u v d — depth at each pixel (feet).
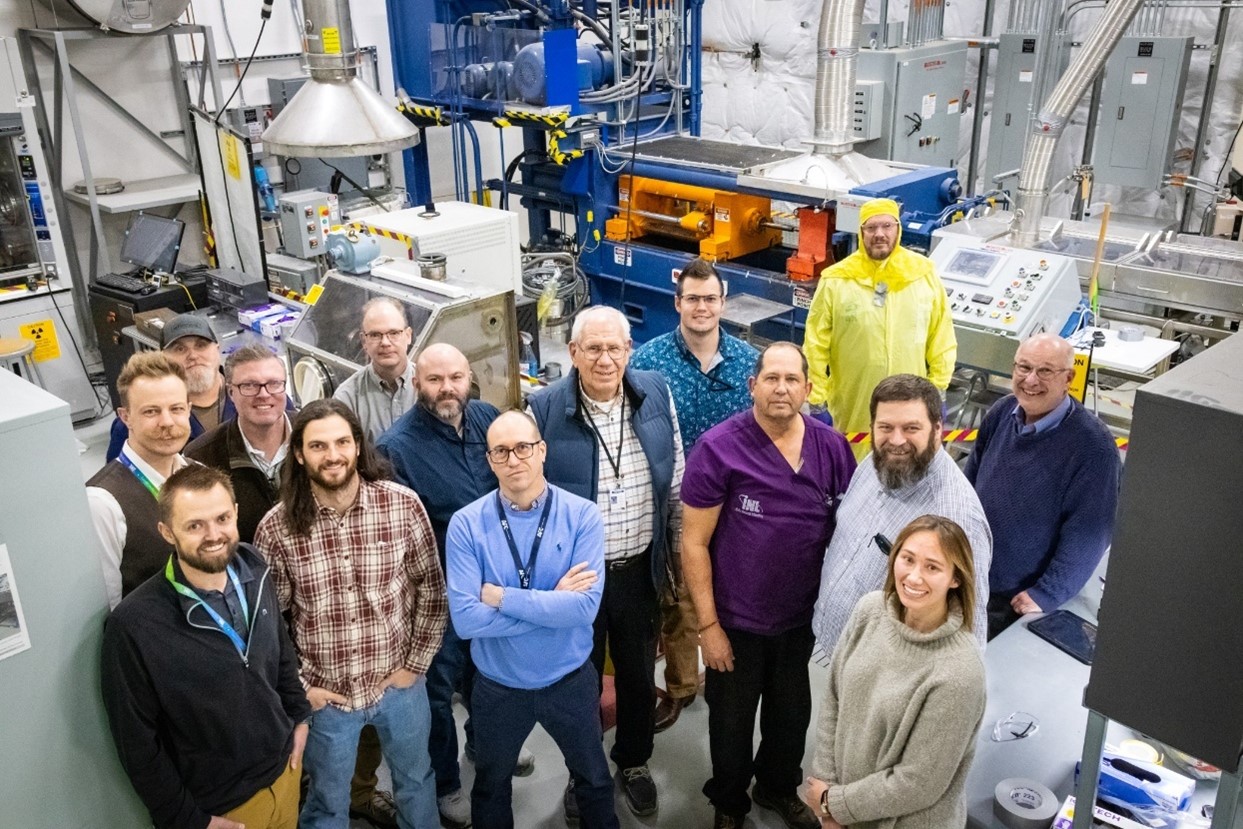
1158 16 19.67
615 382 8.73
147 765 6.77
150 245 17.20
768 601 8.30
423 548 8.04
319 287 13.41
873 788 6.48
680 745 10.52
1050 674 7.98
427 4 19.20
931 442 7.27
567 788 9.68
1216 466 3.98
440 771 9.39
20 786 6.73
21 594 6.40
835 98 15.70
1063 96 14.14
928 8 20.93
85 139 19.01
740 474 8.14
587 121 18.31
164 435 7.28
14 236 17.69
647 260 18.54
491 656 8.05
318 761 8.07
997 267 13.65
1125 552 4.37
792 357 7.82
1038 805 6.59
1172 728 4.52
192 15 20.29
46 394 6.55
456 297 11.15
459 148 24.82
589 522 7.99
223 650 6.81
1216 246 14.39
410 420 8.82
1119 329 13.39
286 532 7.53
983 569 7.24
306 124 11.71
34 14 18.20
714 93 25.81
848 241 16.01
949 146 22.00
